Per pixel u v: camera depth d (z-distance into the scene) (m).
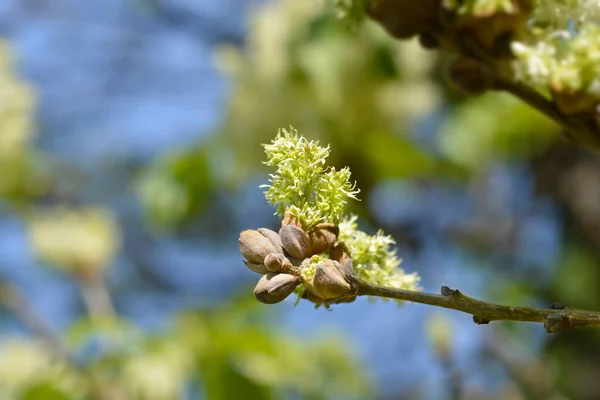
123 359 4.01
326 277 1.24
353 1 1.90
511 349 4.98
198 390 4.18
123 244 7.44
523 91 1.73
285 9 4.70
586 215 5.67
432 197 6.21
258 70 4.74
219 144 5.31
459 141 5.68
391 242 1.45
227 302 4.48
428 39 1.86
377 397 5.75
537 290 6.11
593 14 1.65
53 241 4.71
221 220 6.66
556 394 5.05
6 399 4.06
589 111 1.66
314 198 1.34
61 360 4.06
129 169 7.80
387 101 4.61
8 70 5.39
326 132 4.62
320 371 5.07
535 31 1.71
